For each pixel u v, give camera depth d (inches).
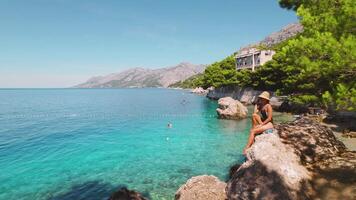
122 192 537.6
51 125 1884.8
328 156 458.9
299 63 410.6
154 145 1163.3
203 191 495.2
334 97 398.9
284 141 477.7
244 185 422.3
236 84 3277.6
